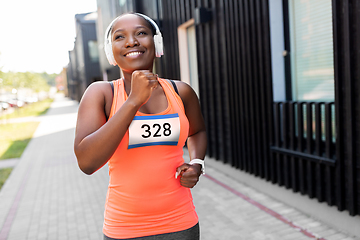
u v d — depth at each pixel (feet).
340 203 10.55
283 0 13.76
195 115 5.20
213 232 11.45
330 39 11.93
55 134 44.52
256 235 11.00
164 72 26.86
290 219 12.00
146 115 4.30
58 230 12.94
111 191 4.53
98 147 3.68
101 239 11.93
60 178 21.08
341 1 9.78
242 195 14.80
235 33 15.72
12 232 12.99
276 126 13.43
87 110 4.17
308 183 12.00
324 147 12.18
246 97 15.17
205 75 19.38
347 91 9.89
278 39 13.96
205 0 18.42
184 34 22.72
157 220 4.43
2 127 56.70
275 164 13.89
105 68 60.75
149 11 28.35
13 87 87.71
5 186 20.12
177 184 4.59
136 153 4.32
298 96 13.80
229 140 17.56
